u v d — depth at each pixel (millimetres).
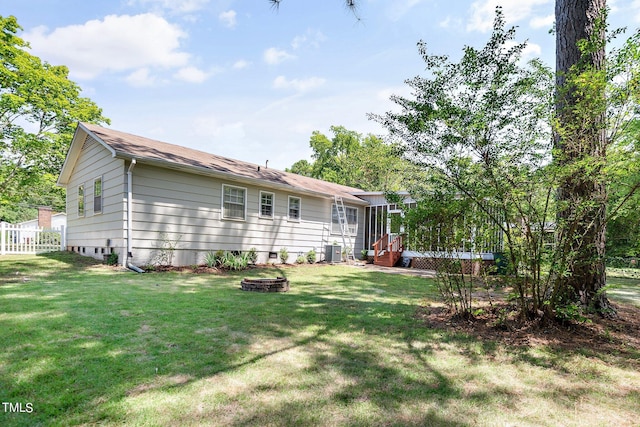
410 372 2818
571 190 4012
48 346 3102
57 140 16219
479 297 6184
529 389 2578
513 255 4039
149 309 4602
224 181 10945
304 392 2404
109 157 9688
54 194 21078
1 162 15578
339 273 10414
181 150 11547
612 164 3592
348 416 2113
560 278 3936
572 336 3799
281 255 12578
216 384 2486
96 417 2031
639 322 4453
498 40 3801
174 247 9633
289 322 4219
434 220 4402
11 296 5266
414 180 4672
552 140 3924
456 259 4484
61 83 15914
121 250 8922
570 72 4191
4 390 2314
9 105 14023
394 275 10109
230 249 11055
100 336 3424
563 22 4879
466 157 4000
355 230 16203
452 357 3186
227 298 5602
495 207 3973
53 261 9805
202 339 3455
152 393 2326
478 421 2109
